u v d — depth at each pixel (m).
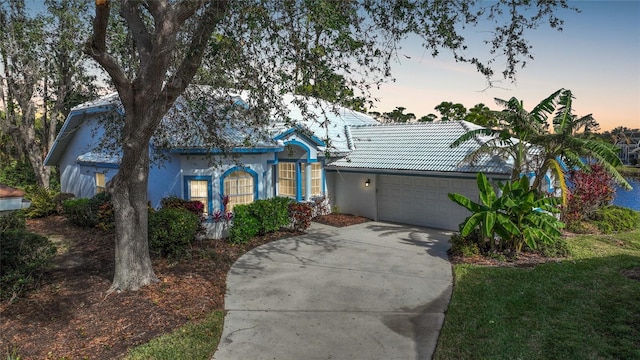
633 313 7.09
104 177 16.39
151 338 6.29
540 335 6.35
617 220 15.36
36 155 19.89
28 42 15.46
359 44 7.35
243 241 12.58
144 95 7.20
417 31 7.45
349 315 7.39
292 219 14.41
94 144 16.81
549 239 10.37
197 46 7.12
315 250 12.02
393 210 16.47
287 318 7.26
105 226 13.31
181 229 10.58
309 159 15.41
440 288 8.79
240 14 7.12
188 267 9.86
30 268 7.90
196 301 7.79
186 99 9.75
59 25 12.66
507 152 12.84
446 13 7.22
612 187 17.05
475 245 11.28
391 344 6.29
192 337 6.37
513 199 10.67
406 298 8.21
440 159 14.58
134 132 7.17
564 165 14.49
